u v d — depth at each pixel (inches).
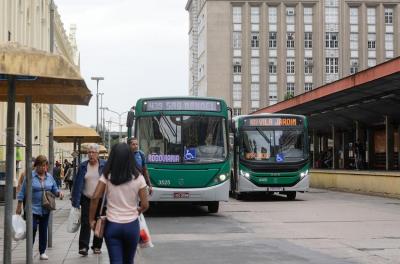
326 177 1363.2
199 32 4207.7
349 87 1079.0
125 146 255.3
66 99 357.1
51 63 261.3
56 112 2363.4
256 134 981.8
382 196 1071.0
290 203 930.1
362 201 963.3
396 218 684.7
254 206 872.3
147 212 753.6
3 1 1126.4
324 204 903.1
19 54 257.0
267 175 966.4
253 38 3853.3
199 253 438.3
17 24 1332.4
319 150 2119.8
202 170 708.7
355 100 1264.8
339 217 699.4
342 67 3858.3
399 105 1272.1
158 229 592.1
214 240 508.4
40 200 397.1
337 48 3870.6
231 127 761.0
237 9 3853.3
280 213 757.3
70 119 3090.6
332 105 1375.5
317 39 3855.8
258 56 3848.4
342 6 3873.0
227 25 3818.9
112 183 250.7
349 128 1786.4
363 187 1160.2
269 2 3846.0
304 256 422.3
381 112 1393.9
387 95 1176.8
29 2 1535.4
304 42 3870.6
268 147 976.3
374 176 1109.7
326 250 450.3
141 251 446.9
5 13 1139.3
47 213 401.4
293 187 970.1
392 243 486.0
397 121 1493.6
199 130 721.0
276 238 519.2
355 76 1056.2
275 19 3865.7
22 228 364.2
